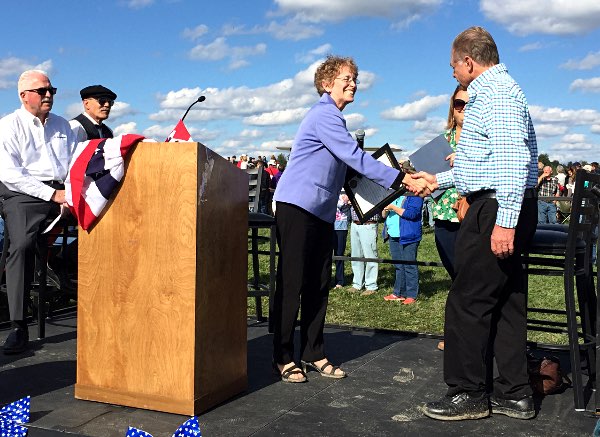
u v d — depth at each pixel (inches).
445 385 148.1
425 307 324.2
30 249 175.3
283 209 148.7
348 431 119.0
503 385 131.0
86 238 127.9
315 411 129.5
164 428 116.6
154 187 122.2
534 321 168.9
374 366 163.8
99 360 129.0
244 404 132.8
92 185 125.0
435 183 145.5
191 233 120.4
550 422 126.7
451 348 129.3
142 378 125.6
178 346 122.6
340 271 381.1
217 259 128.5
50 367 157.5
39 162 186.7
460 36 128.9
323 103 151.0
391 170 144.2
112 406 127.6
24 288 173.8
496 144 120.2
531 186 127.8
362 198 153.7
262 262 462.6
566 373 161.5
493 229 122.3
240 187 137.1
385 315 304.3
